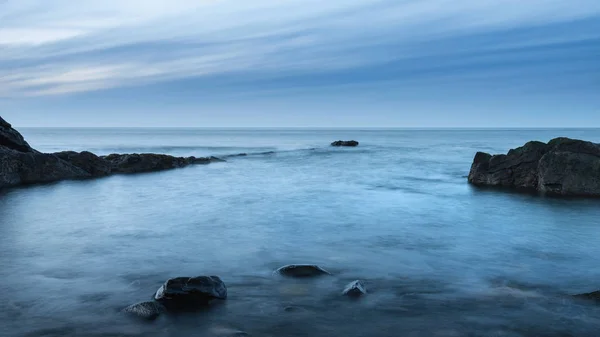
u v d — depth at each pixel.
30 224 15.57
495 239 13.38
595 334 6.84
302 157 53.72
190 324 7.20
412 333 6.91
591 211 17.95
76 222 15.96
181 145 85.56
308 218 16.80
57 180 29.27
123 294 8.60
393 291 8.79
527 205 19.42
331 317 7.51
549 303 8.11
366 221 16.20
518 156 25.69
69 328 7.06
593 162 22.23
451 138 138.75
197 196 22.67
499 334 6.86
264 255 11.54
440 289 8.91
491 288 8.98
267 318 7.46
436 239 13.41
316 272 9.76
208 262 10.85
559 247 12.41
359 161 47.00
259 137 157.25
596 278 9.66
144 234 14.03
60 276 9.73
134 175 33.03
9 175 26.73
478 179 27.16
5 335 6.81
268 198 21.95
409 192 23.88
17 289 8.88
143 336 6.78
